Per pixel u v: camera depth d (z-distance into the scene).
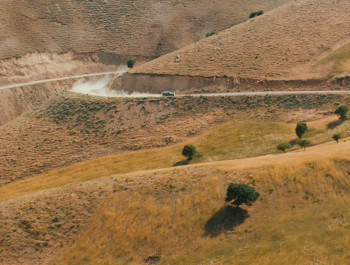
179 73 78.00
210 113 64.50
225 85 71.56
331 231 26.58
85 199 36.31
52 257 31.36
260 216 30.08
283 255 25.50
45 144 63.81
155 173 39.25
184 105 67.81
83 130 66.38
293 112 59.62
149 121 65.56
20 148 63.28
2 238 33.12
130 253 29.88
